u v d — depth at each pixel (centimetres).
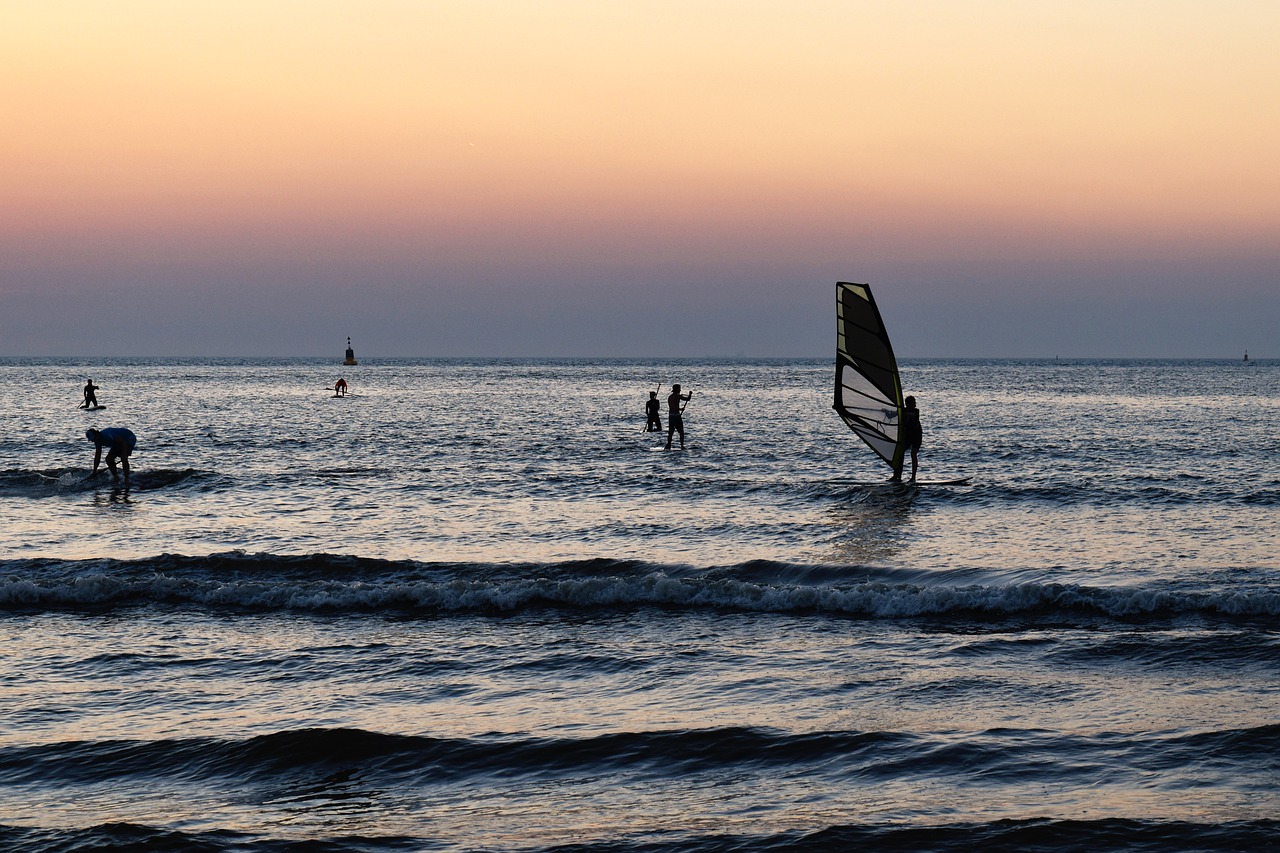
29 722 1612
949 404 12275
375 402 12425
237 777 1412
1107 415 9819
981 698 1653
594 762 1445
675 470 4938
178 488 4162
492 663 1900
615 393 15825
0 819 1283
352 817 1281
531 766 1435
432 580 2514
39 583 2372
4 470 4575
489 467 5034
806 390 17475
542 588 2312
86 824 1265
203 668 1878
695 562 2684
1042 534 3114
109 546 2970
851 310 4259
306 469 4856
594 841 1199
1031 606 2183
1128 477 4494
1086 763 1385
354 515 3522
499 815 1282
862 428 4378
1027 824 1203
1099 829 1189
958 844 1162
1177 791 1289
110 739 1539
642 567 2586
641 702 1677
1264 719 1528
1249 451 5888
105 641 2045
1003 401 13075
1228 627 2028
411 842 1206
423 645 2017
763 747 1473
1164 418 9288
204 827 1254
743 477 4616
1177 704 1606
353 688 1769
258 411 10188
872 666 1834
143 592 2370
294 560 2602
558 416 9550
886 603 2208
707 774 1395
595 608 2269
